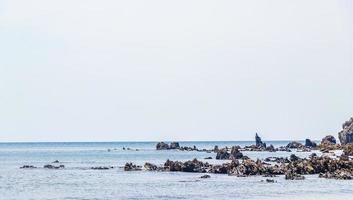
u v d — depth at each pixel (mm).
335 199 82312
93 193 93188
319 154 199625
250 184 102812
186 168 131750
